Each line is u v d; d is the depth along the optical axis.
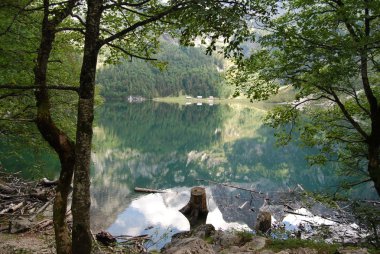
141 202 22.97
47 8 6.82
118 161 39.19
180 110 134.12
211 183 30.39
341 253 7.85
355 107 14.23
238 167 38.34
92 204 21.36
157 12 6.96
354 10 9.60
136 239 15.09
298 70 10.73
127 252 12.62
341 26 11.76
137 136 62.91
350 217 18.08
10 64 9.16
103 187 26.34
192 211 20.56
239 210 22.02
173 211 21.41
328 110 15.19
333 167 32.78
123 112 116.38
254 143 59.00
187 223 19.22
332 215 18.86
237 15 5.52
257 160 43.03
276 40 10.16
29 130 15.73
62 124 16.25
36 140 16.67
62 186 6.85
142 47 9.81
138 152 46.94
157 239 15.99
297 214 19.56
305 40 10.07
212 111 131.88
